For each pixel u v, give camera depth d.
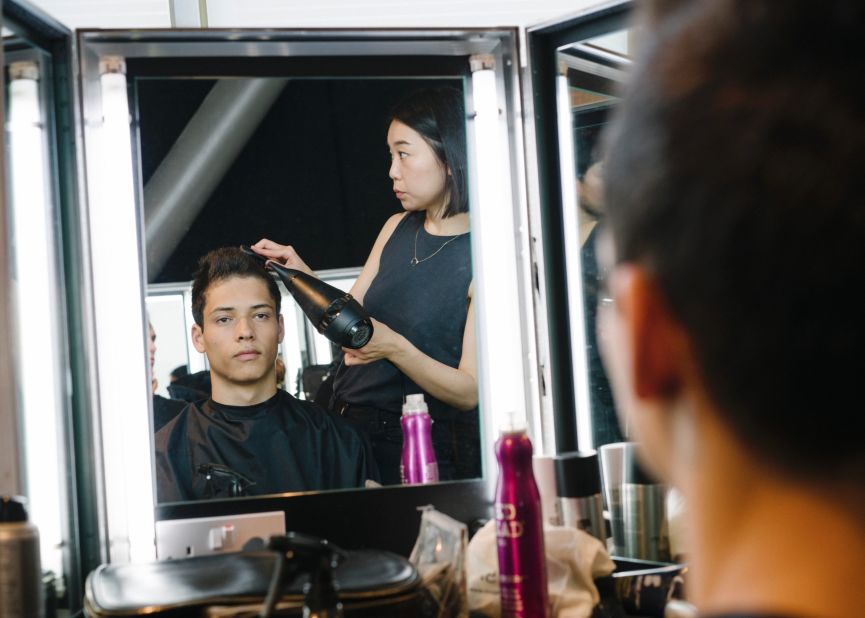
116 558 1.38
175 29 1.41
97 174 1.41
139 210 1.42
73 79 1.38
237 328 1.45
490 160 1.52
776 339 0.30
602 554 1.30
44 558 1.27
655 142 0.31
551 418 1.52
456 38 1.50
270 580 1.08
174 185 1.44
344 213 1.49
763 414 0.31
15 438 1.16
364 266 1.49
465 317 1.51
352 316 1.48
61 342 1.36
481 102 1.52
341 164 1.49
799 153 0.29
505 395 1.50
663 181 0.31
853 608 0.30
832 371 0.29
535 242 1.52
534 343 1.52
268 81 1.47
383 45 1.49
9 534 1.06
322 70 1.48
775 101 0.29
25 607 1.06
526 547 1.19
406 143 1.51
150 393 1.41
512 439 1.21
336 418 1.47
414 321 1.50
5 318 1.16
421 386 1.50
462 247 1.52
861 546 0.30
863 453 0.30
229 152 1.46
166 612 1.01
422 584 1.15
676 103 0.31
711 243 0.30
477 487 1.48
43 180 1.34
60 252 1.38
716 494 0.32
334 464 1.46
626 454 1.49
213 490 1.43
